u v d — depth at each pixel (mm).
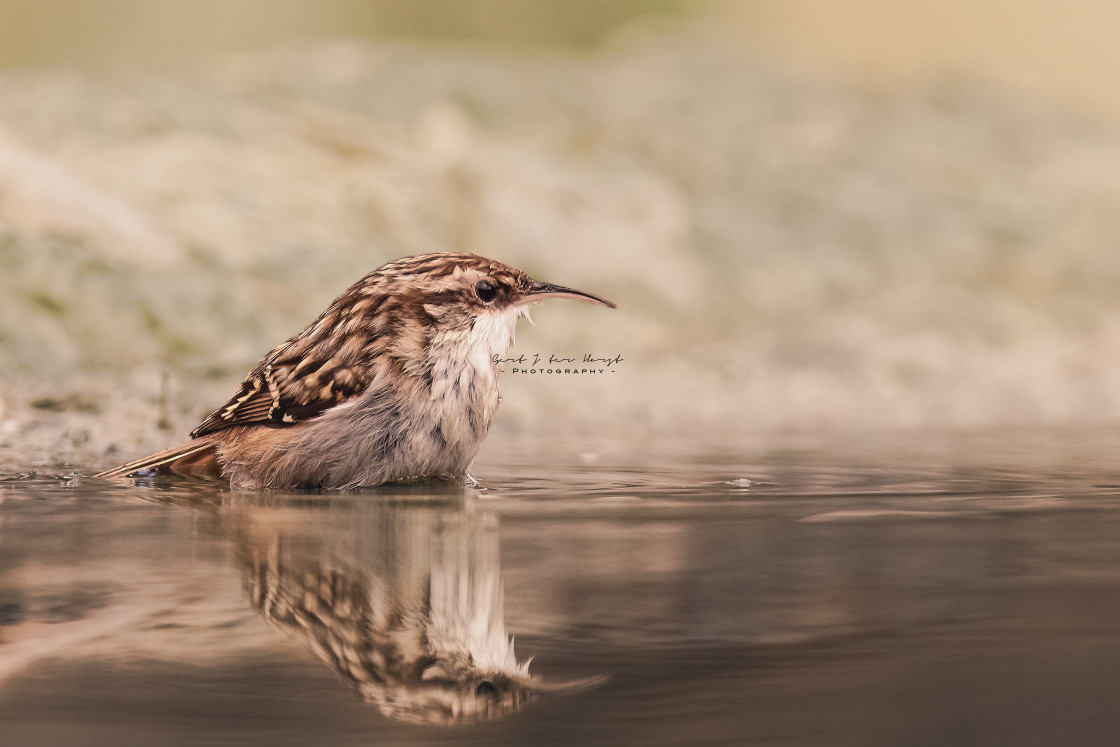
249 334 12234
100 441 9547
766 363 14656
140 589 4523
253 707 3354
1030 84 25469
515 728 3180
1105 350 15398
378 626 4090
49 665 3664
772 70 23844
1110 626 4066
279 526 5934
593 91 21406
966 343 15609
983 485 7738
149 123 15531
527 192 17125
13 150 13695
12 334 11180
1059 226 19312
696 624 4105
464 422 7785
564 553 5270
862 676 3574
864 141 21234
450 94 19797
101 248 12594
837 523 6117
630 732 3145
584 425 11773
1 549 5262
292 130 16312
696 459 9281
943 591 4551
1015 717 3219
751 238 17875
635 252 16875
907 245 18391
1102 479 8023
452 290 7797
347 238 14273
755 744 3045
